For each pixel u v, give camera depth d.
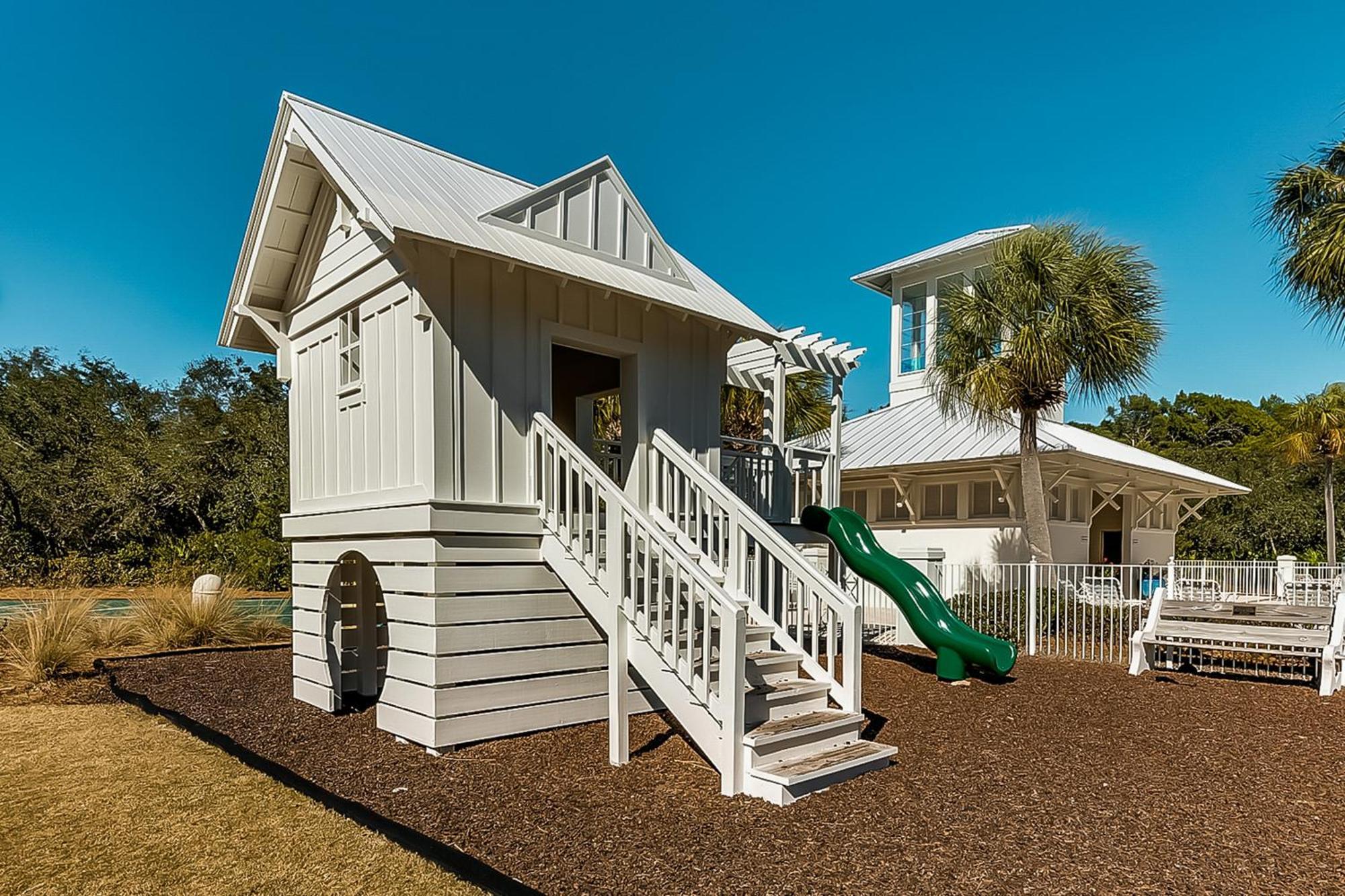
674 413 7.93
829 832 4.15
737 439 9.95
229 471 24.39
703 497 8.20
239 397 30.42
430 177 7.19
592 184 7.47
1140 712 7.21
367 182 6.09
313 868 3.64
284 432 24.78
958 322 13.13
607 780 5.03
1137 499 20.58
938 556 12.67
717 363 8.47
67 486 23.03
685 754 5.66
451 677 5.79
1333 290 11.62
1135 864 3.77
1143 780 5.13
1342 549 27.31
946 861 3.79
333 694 7.12
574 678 6.50
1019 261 12.41
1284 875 3.66
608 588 5.70
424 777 5.10
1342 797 4.82
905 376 21.77
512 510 6.27
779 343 8.65
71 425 25.89
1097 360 12.08
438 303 6.02
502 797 4.69
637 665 5.50
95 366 31.78
